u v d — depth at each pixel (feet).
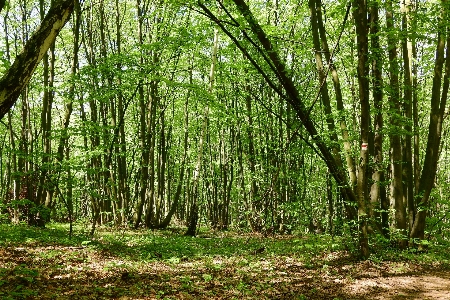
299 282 27.71
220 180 93.86
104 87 43.11
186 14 65.10
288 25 62.03
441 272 33.76
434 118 42.50
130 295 21.53
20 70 12.39
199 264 32.86
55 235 44.06
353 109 54.49
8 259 27.17
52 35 13.06
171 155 103.81
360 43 35.58
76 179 43.14
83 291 21.39
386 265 34.65
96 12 74.59
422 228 42.91
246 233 68.95
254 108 78.79
